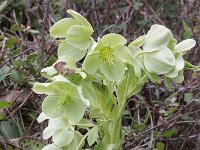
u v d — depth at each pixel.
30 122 0.29
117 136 0.19
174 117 0.29
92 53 0.18
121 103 0.20
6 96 0.28
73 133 0.19
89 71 0.18
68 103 0.18
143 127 0.28
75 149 0.19
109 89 0.19
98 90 0.19
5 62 0.29
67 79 0.18
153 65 0.18
